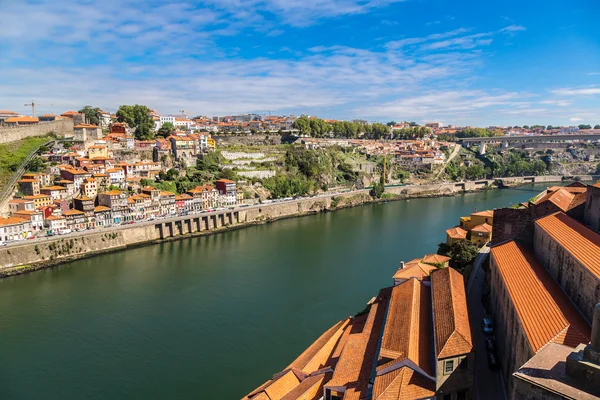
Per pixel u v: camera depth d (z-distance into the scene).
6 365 79.69
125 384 73.31
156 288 119.25
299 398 55.81
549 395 28.84
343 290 114.00
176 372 76.56
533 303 49.94
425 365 49.03
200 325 94.94
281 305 104.94
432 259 97.56
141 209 188.50
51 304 108.62
